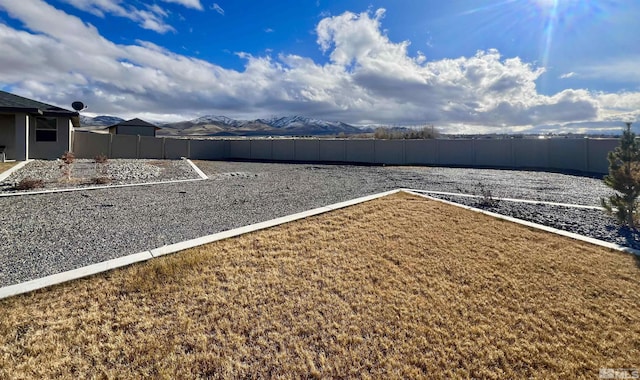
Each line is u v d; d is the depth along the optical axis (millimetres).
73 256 3854
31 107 13664
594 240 4746
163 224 5301
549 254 4254
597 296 3234
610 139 13953
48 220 5387
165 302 2941
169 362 2227
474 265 3912
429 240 4719
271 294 3154
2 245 4164
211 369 2186
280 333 2588
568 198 8094
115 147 19859
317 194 8148
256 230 5000
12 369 2096
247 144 24812
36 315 2656
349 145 21766
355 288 3328
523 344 2525
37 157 15461
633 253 4262
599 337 2611
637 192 5367
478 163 18625
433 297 3193
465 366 2293
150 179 10648
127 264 3621
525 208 6840
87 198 7270
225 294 3119
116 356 2264
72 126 18375
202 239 4504
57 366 2145
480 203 7223
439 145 19531
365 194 8148
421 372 2232
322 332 2621
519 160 17562
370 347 2467
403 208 6488
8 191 7789
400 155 20453
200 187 9211
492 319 2854
